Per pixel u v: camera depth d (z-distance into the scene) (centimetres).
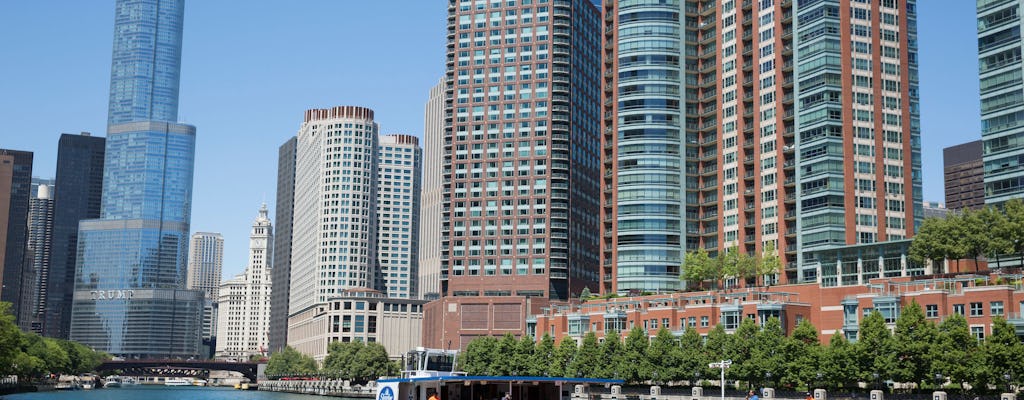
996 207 18738
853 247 19738
